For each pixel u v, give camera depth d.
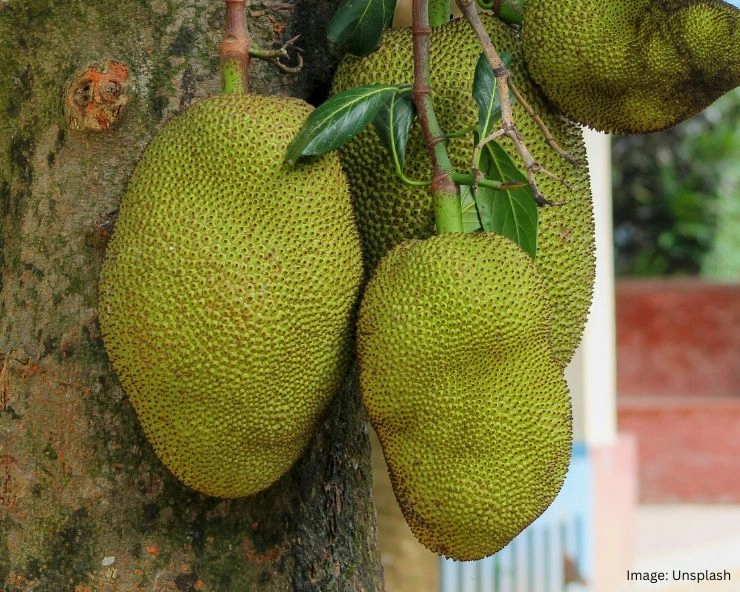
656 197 10.77
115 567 2.09
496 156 2.12
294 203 1.98
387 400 2.00
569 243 2.18
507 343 1.98
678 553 6.74
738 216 10.72
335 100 2.03
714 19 2.12
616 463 6.02
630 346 10.19
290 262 1.97
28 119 2.12
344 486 2.25
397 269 2.00
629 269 11.20
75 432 2.10
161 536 2.10
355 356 2.07
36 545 2.09
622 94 2.18
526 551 5.09
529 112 2.06
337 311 2.01
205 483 2.02
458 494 1.99
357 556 2.26
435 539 2.04
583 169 2.23
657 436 8.93
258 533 2.14
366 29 2.17
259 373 1.96
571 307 2.19
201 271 1.94
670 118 2.20
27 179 2.12
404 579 3.50
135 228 1.97
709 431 8.85
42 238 2.11
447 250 1.98
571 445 2.05
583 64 2.16
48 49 2.12
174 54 2.13
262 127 1.98
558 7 2.15
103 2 2.12
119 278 1.96
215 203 1.96
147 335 1.95
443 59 2.17
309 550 2.20
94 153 2.11
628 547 6.12
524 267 2.00
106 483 2.10
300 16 2.21
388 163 2.13
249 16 2.18
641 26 2.14
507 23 2.25
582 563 5.40
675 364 10.12
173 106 2.12
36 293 2.11
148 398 1.98
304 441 2.06
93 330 2.10
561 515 5.37
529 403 2.00
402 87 2.08
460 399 1.98
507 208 2.12
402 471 2.02
